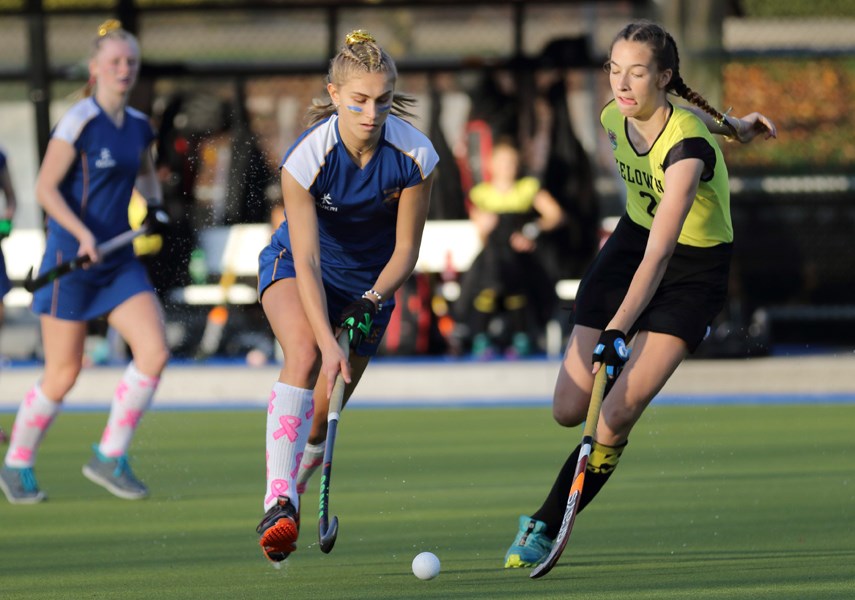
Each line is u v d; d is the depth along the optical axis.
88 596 15.66
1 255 29.97
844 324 41.88
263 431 31.89
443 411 35.28
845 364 37.91
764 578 15.96
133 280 23.56
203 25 43.88
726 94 42.59
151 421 33.84
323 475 15.03
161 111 39.06
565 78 39.62
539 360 37.97
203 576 16.69
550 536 16.89
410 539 19.05
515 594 15.23
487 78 39.59
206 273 38.75
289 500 15.68
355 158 15.80
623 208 41.75
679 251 16.47
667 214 15.41
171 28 43.84
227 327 39.09
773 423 31.88
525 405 36.41
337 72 15.20
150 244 38.12
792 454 27.00
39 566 17.52
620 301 16.89
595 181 39.88
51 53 43.34
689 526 19.62
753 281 42.06
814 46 41.44
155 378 23.25
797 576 16.06
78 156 23.11
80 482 25.19
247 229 38.91
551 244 39.09
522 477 24.77
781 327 41.91
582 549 17.98
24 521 21.11
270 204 38.97
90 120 23.08
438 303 39.25
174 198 38.38
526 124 39.59
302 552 18.25
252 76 39.38
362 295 16.97
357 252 16.75
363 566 17.16
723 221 16.44
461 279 39.28
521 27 39.88
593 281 17.16
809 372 37.88
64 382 23.22
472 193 39.19
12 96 45.62
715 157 15.89
